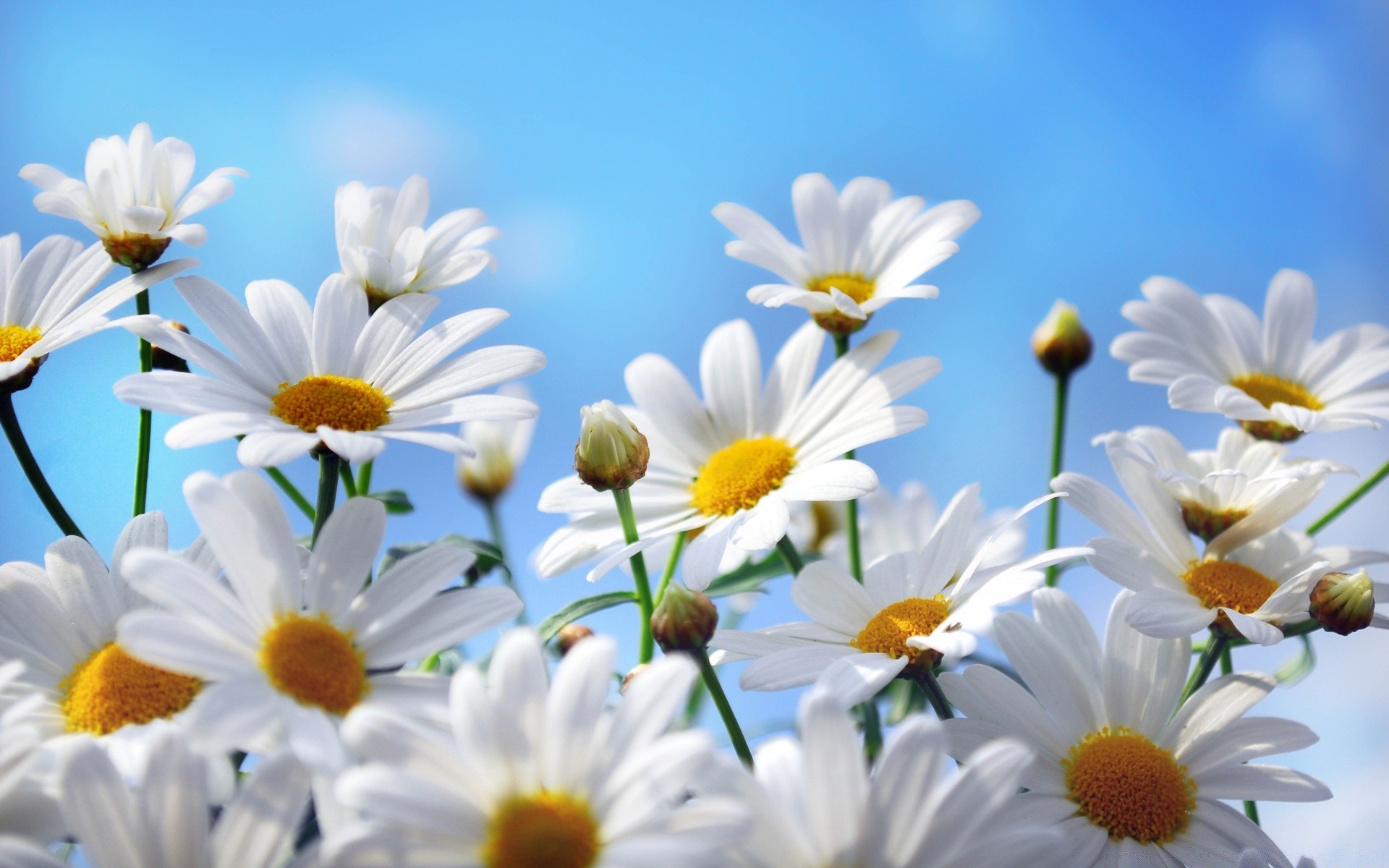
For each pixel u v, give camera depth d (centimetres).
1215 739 38
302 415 38
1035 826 36
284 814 34
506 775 33
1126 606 39
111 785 34
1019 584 37
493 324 40
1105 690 39
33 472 39
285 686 35
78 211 39
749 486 41
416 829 33
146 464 40
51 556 37
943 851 34
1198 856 37
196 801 34
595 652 34
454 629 36
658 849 33
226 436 37
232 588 37
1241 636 39
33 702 34
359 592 37
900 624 38
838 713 34
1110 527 39
